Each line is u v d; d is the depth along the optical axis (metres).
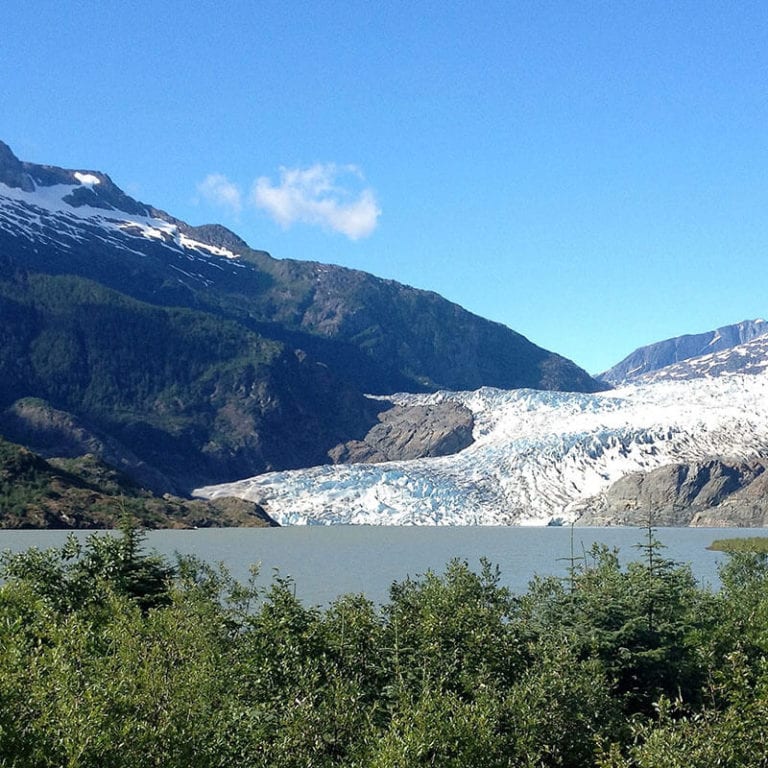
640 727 27.55
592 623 36.72
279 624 32.12
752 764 25.64
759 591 47.78
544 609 38.88
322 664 31.00
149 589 40.19
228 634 34.91
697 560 122.31
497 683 30.53
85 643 27.09
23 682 22.70
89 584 38.75
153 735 22.19
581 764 28.84
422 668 30.45
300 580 95.62
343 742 25.95
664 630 36.94
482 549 156.88
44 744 20.44
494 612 35.69
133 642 27.23
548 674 29.83
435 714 24.94
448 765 24.03
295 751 24.91
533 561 125.31
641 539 185.00
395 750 23.44
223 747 24.41
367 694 30.50
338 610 34.50
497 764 25.00
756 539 154.62
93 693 22.42
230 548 154.62
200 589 39.09
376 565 119.50
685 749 24.50
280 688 29.53
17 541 142.62
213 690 27.23
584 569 45.84
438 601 36.31
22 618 31.47
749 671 30.98
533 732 27.30
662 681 35.78
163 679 24.75
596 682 30.98
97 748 20.77
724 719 27.09
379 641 32.78
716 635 36.78
